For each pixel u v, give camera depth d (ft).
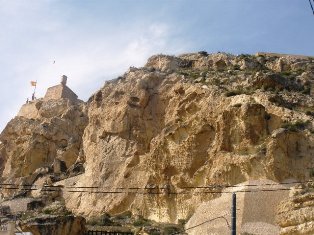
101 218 200.64
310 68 249.14
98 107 254.06
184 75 242.99
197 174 190.80
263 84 218.18
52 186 244.01
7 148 301.43
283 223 151.84
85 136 256.11
